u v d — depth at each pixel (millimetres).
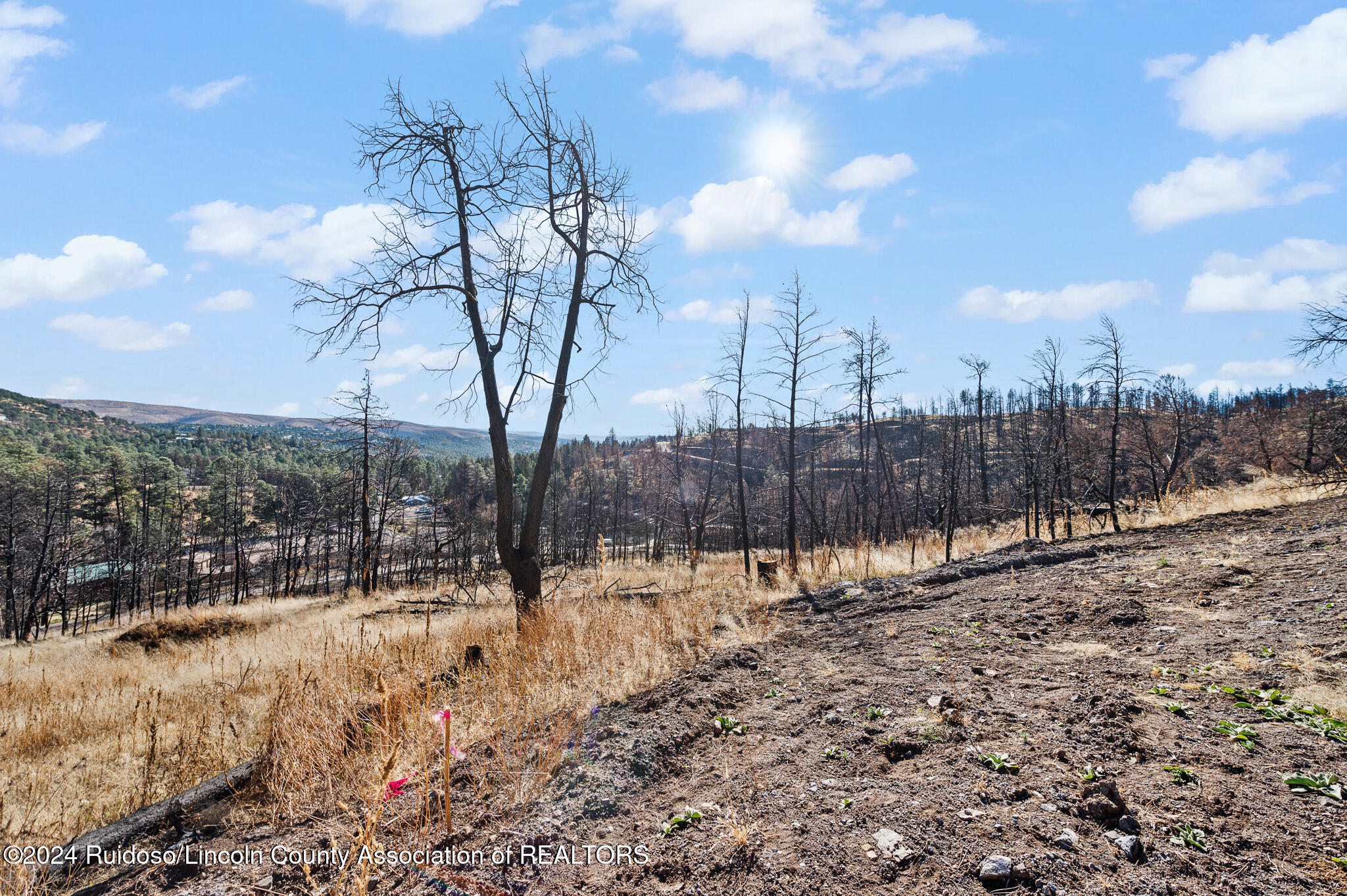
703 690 5336
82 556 41938
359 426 24500
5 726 7152
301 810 3887
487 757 4297
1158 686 4293
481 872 2963
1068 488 22953
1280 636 4852
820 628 7918
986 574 9852
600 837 3236
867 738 4059
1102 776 3152
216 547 57688
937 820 2924
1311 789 2818
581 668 6145
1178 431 24703
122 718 7336
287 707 5379
